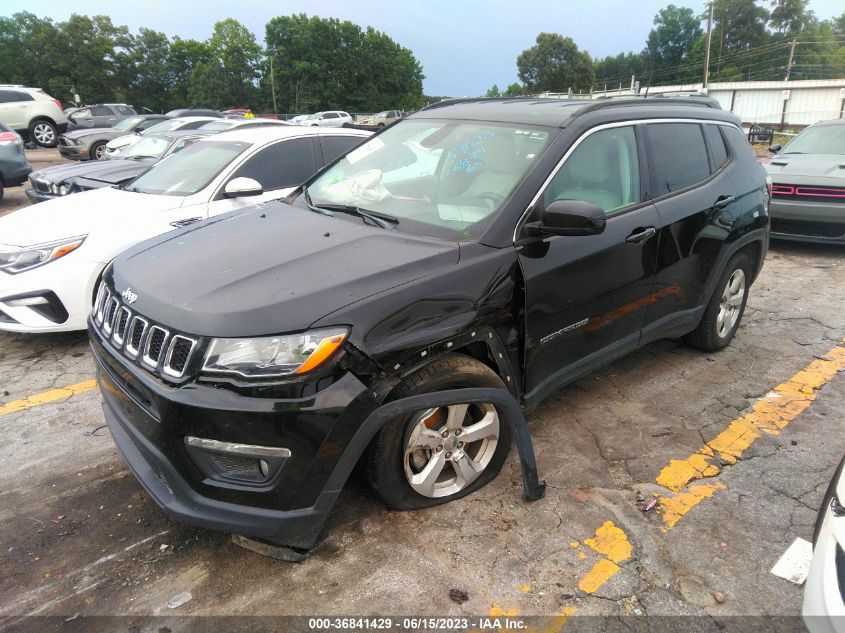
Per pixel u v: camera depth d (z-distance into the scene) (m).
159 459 2.23
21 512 2.78
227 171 5.38
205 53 85.12
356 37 88.19
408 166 3.35
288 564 2.46
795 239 7.18
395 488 2.56
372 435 2.28
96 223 4.66
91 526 2.69
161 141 9.43
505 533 2.62
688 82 87.81
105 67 76.31
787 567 2.45
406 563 2.45
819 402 3.80
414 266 2.47
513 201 2.79
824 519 1.84
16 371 4.27
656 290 3.55
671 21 96.62
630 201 3.36
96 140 15.91
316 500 2.24
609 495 2.89
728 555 2.52
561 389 3.95
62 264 4.37
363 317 2.25
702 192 3.80
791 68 72.06
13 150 11.25
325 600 2.28
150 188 5.50
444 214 2.89
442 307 2.45
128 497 2.89
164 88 83.06
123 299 2.53
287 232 2.91
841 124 8.19
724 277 4.19
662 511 2.78
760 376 4.15
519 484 2.95
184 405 2.11
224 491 2.19
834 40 73.06
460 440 2.71
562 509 2.78
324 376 2.14
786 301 5.68
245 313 2.16
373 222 2.95
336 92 87.50
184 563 2.47
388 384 2.29
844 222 6.77
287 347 2.12
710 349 4.45
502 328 2.68
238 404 2.09
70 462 3.17
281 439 2.12
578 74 81.38
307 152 5.91
